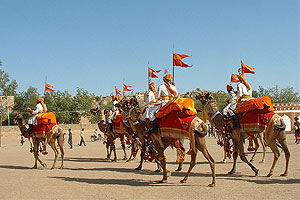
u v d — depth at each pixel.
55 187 9.62
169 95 11.49
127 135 16.89
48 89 18.20
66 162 16.78
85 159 18.34
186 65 13.04
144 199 7.84
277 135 10.60
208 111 12.05
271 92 72.12
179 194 8.30
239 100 11.96
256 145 14.77
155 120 10.34
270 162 14.05
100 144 34.16
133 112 11.86
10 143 38.03
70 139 28.59
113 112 17.52
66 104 63.78
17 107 67.44
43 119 14.19
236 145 11.30
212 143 28.38
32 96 70.69
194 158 9.79
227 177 10.67
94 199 7.94
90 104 66.12
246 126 11.19
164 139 10.25
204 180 10.23
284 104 40.12
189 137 9.30
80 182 10.41
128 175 11.75
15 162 17.22
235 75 15.17
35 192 8.92
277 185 9.11
